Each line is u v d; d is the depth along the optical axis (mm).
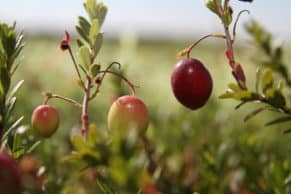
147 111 326
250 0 329
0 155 255
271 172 383
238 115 659
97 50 338
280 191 373
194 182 452
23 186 276
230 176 428
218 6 333
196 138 530
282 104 338
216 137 535
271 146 524
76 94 801
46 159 441
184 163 472
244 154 428
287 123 593
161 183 427
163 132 526
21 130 354
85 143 277
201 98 345
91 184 433
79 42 343
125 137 256
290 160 470
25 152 345
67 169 443
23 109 594
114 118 323
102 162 269
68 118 680
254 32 423
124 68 529
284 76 413
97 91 335
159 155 471
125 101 324
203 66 346
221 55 820
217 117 571
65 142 538
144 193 383
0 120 329
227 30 335
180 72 344
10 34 338
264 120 632
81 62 337
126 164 256
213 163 424
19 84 333
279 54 421
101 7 347
